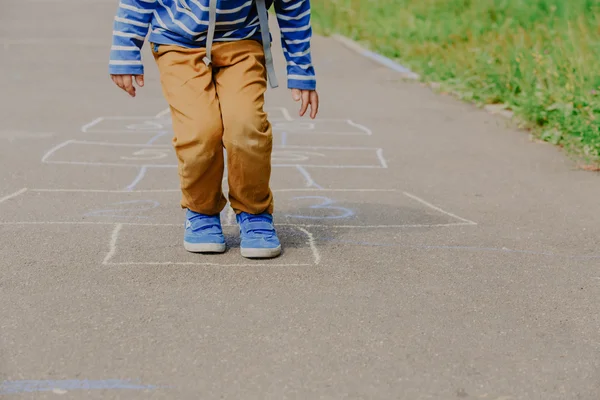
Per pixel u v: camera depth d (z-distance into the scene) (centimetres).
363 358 326
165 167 651
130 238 468
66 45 1435
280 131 804
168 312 366
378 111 921
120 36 422
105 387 299
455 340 344
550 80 927
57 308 368
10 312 363
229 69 420
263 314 365
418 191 595
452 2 1625
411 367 320
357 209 542
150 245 456
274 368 316
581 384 310
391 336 346
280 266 426
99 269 418
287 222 508
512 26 1351
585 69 931
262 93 423
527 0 1445
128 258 434
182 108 414
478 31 1373
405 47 1361
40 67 1194
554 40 1165
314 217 520
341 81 1124
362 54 1384
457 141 777
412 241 476
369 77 1159
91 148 713
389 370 317
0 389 296
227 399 293
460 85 1058
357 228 498
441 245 470
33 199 550
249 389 300
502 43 1219
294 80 438
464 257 450
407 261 440
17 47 1401
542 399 298
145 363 318
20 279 403
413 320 363
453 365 322
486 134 811
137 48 427
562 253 462
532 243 479
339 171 651
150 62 1256
